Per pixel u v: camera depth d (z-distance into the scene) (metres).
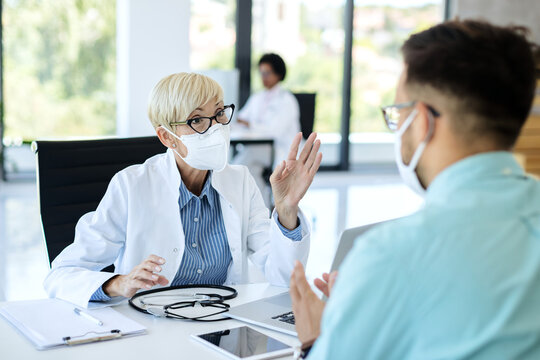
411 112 0.95
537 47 0.94
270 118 6.16
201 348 1.42
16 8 6.92
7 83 7.01
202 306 1.70
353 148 8.75
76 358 1.34
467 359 0.81
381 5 8.42
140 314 1.64
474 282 0.81
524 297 0.82
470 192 0.88
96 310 1.64
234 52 7.80
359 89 8.54
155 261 1.65
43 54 7.09
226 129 1.97
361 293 0.83
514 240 0.84
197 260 1.98
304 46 8.17
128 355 1.37
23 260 4.46
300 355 1.22
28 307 1.65
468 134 0.90
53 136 7.26
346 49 8.34
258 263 2.09
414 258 0.83
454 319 0.81
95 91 7.32
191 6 7.53
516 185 0.90
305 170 1.80
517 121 0.91
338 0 8.25
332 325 0.84
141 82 6.83
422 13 8.58
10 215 5.75
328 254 4.89
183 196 1.97
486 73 0.88
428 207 0.89
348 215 6.29
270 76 6.29
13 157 7.18
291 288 1.19
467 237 0.84
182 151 1.96
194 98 1.88
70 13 7.11
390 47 8.54
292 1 8.02
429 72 0.91
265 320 1.57
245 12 7.75
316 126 8.45
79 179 2.23
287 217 1.85
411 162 0.96
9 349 1.39
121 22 6.90
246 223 2.12
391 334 0.82
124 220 1.95
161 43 6.84
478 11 7.81
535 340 0.82
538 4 7.77
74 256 1.87
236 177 2.10
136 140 2.39
